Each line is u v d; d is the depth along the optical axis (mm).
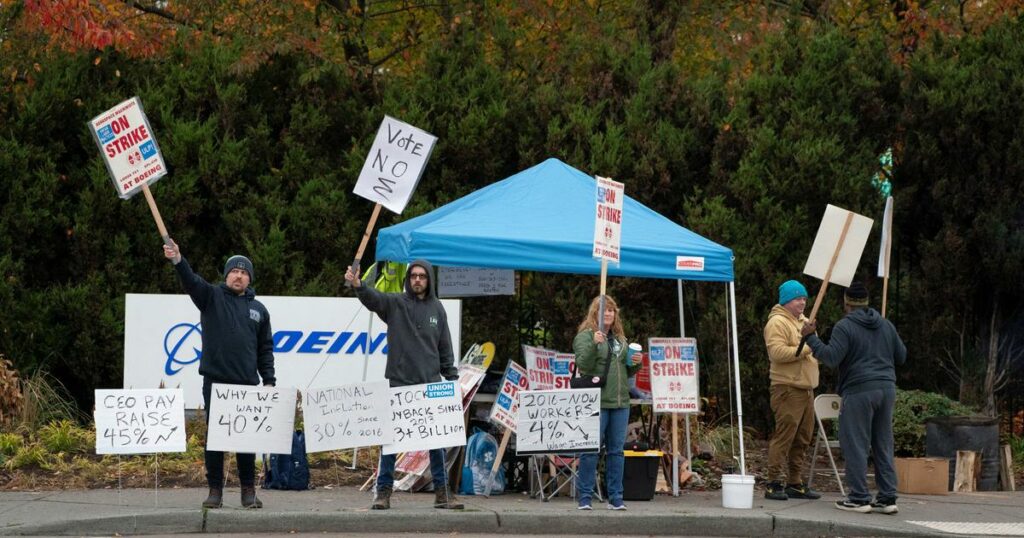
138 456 26359
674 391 24891
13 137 31922
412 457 24266
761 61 35438
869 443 22844
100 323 31625
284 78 34781
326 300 30359
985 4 40406
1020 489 27984
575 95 34969
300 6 36750
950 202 32125
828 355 22484
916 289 32750
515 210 24812
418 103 34469
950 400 29891
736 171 33406
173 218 32438
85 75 32938
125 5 39531
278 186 33312
